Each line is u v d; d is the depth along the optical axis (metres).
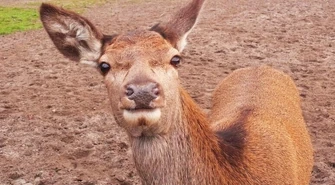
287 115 1.02
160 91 0.67
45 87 2.05
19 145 1.52
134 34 0.75
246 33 2.86
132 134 0.72
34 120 1.69
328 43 2.56
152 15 3.81
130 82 0.67
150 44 0.72
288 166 0.90
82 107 1.79
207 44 2.62
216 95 1.18
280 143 0.92
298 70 2.12
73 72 2.24
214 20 3.31
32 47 2.80
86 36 0.79
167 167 0.75
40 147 1.50
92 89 1.99
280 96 1.07
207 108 1.71
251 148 0.87
